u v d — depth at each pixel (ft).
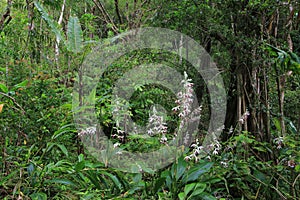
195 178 6.02
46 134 8.22
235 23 8.46
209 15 8.87
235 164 6.87
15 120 7.67
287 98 9.61
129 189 6.37
